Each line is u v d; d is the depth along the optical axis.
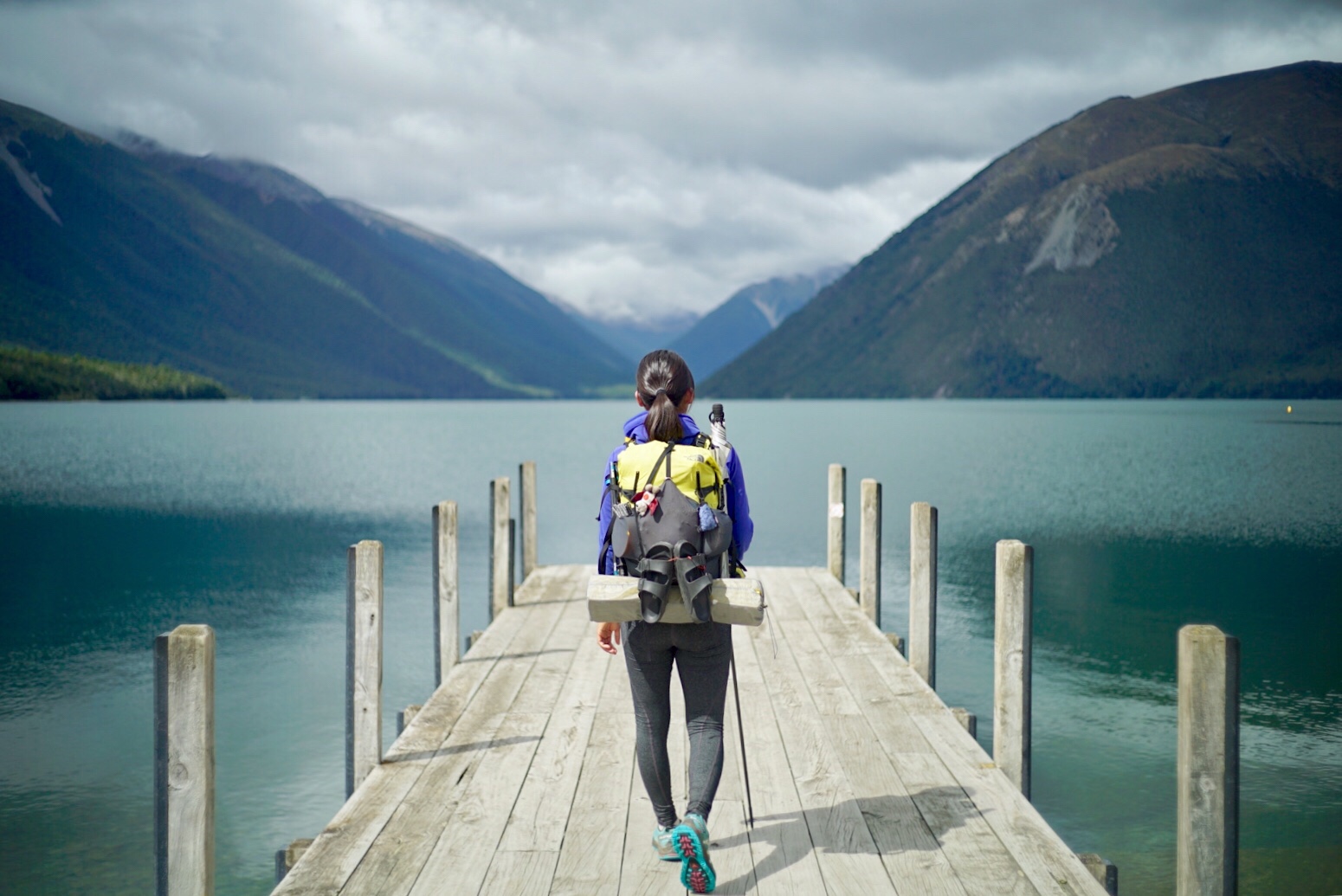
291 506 31.45
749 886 3.58
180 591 17.94
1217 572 19.81
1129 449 56.88
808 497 33.44
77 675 12.49
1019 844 3.94
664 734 3.70
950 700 11.28
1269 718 10.89
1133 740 10.10
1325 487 35.75
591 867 3.75
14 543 23.75
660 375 3.71
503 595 8.85
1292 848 7.71
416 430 92.31
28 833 7.98
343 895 3.51
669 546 3.40
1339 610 16.34
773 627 8.06
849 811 4.28
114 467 47.25
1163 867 7.38
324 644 14.01
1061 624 15.40
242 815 8.35
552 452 60.25
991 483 38.09
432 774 4.74
